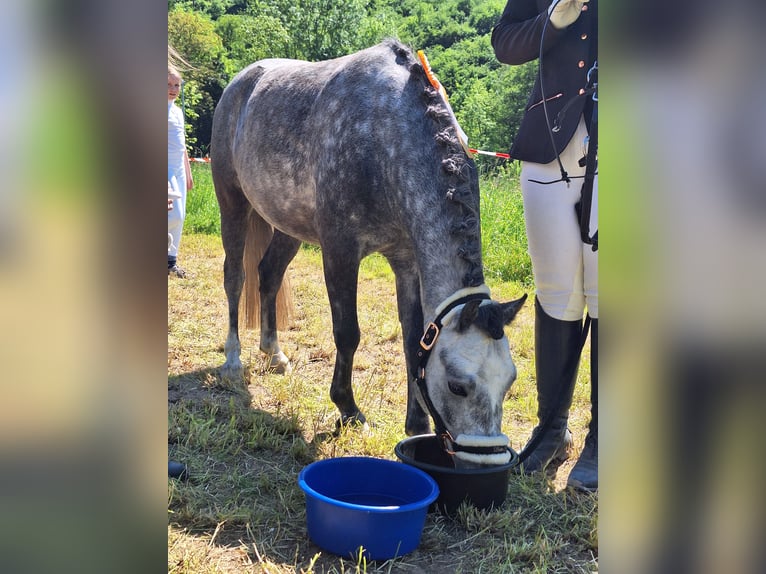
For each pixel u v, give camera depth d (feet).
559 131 8.10
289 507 7.39
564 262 8.48
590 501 8.00
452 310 6.98
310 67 10.83
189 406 10.17
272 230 12.73
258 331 14.55
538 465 8.91
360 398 10.86
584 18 7.97
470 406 6.59
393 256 9.37
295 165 10.15
